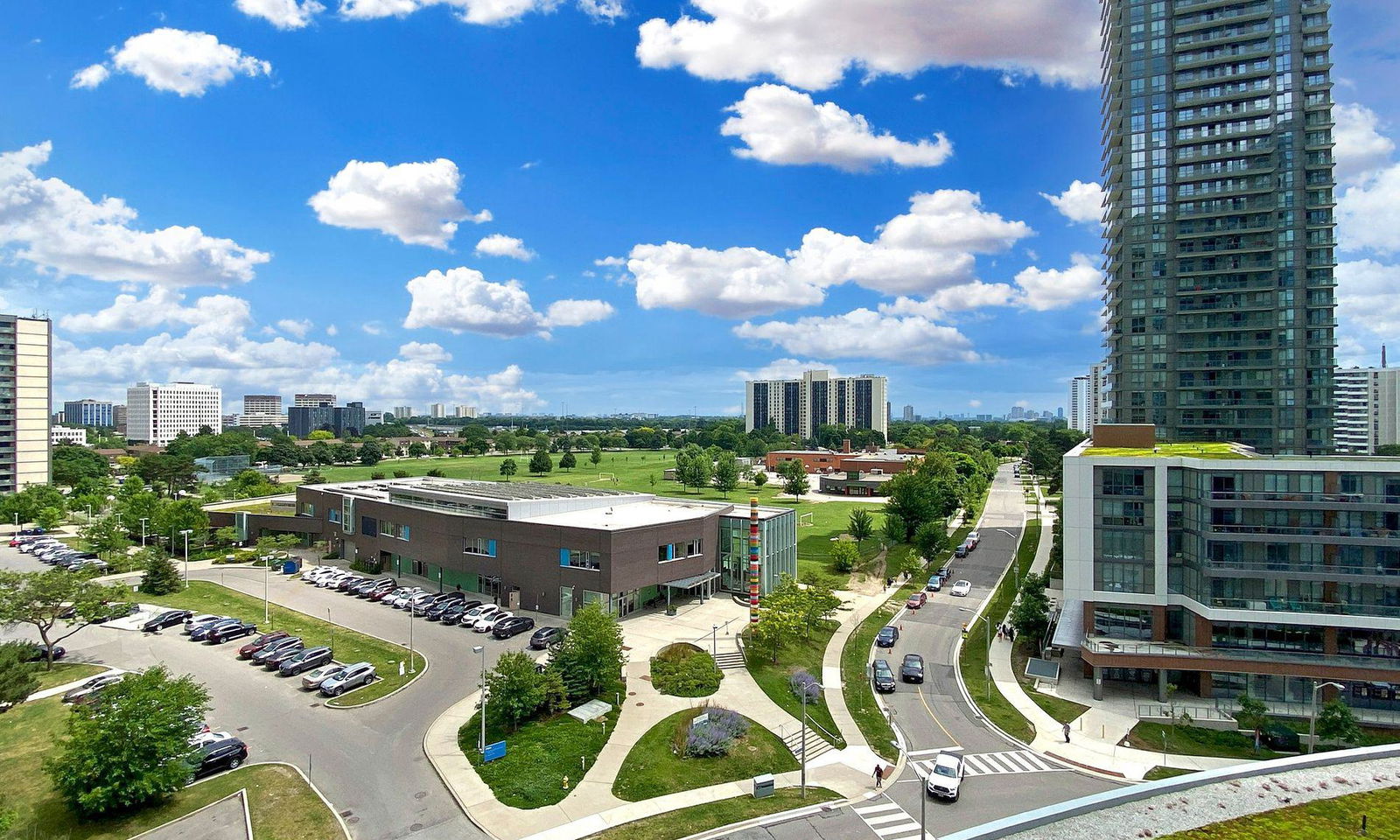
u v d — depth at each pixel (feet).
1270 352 406.82
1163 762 171.12
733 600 290.76
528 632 247.29
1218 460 209.97
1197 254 417.28
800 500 615.16
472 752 160.45
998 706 203.72
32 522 481.05
